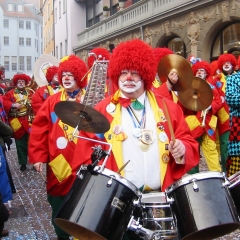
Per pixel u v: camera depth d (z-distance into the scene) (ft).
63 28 108.06
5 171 15.92
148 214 8.91
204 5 42.73
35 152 14.07
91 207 8.44
